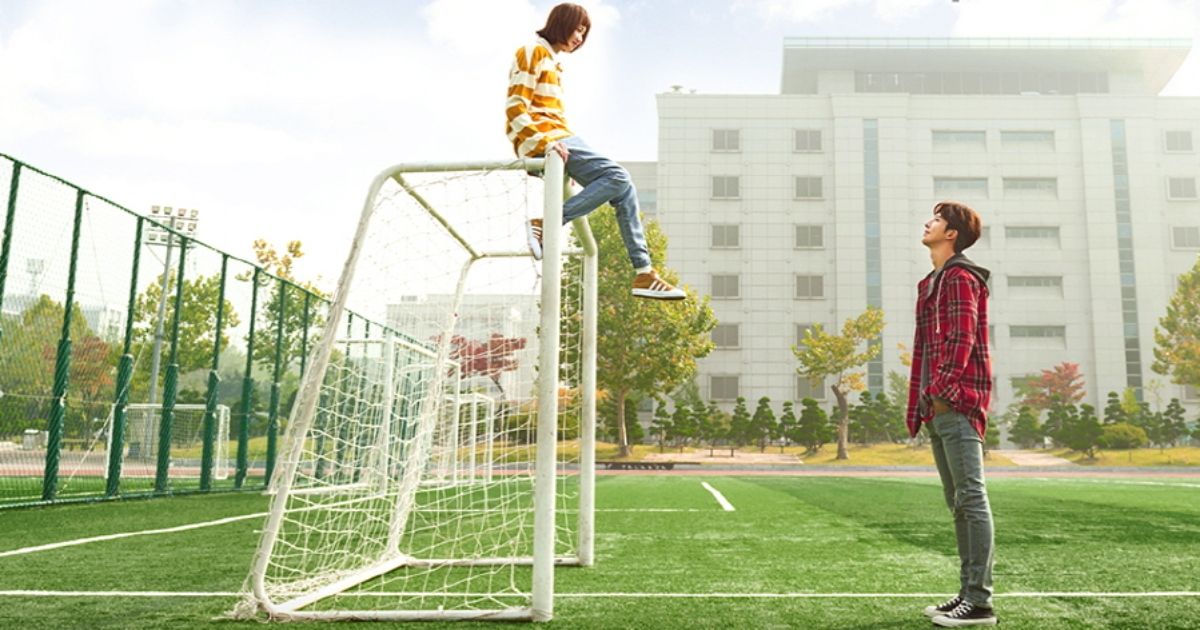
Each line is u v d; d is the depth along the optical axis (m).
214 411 10.92
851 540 5.24
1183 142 41.09
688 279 40.88
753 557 4.42
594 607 2.99
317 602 3.09
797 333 40.34
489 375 4.78
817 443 34.25
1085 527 6.08
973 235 2.88
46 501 8.08
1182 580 3.67
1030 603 3.09
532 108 3.10
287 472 2.91
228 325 11.58
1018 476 18.14
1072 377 36.59
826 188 41.09
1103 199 40.25
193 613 2.89
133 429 11.10
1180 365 32.31
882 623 2.73
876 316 33.22
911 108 41.56
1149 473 21.55
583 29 3.30
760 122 41.69
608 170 3.16
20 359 7.68
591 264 4.20
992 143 41.09
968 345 2.70
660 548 4.82
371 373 7.13
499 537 5.43
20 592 3.34
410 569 4.00
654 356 27.23
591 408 4.16
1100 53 42.22
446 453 9.13
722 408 40.09
